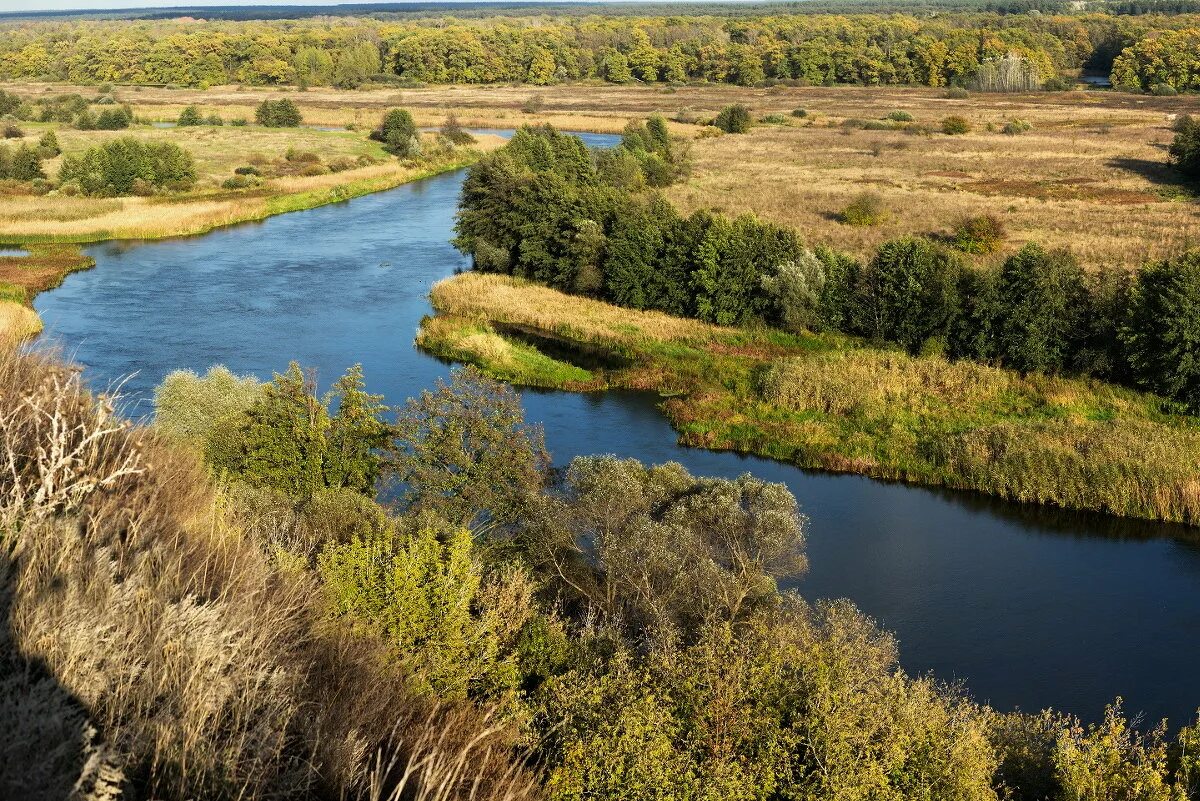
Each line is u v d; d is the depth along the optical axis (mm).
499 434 25906
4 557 8727
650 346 51812
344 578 13617
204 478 15562
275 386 26422
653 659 15352
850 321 52812
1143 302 42781
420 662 12758
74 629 7926
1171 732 22484
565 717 12805
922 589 29062
